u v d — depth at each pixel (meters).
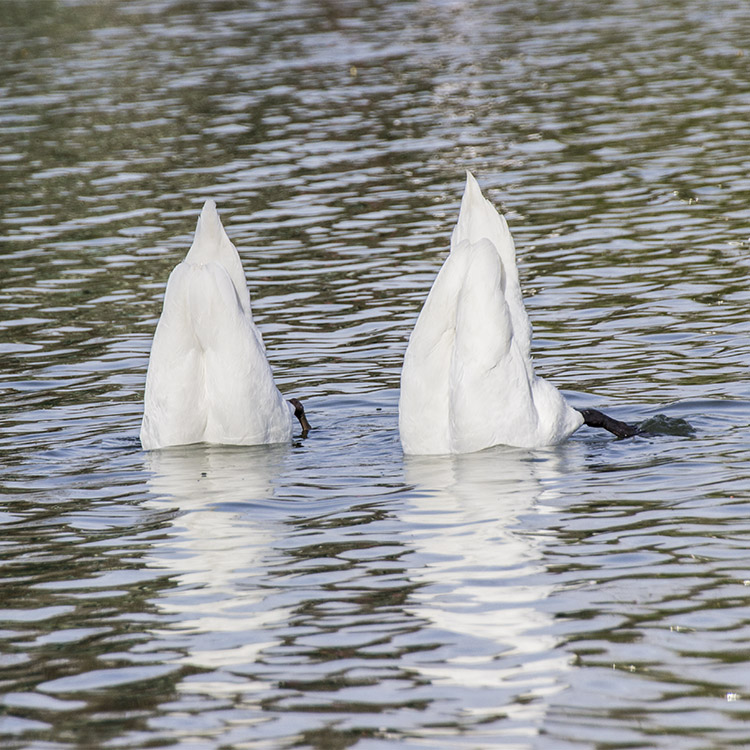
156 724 7.88
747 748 7.30
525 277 20.84
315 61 44.47
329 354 17.41
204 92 39.53
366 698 8.09
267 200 26.91
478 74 40.56
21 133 34.88
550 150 30.05
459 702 7.99
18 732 7.84
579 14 53.28
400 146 31.36
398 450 13.73
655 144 29.80
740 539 10.36
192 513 11.73
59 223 25.86
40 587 10.12
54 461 13.60
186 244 23.91
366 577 9.98
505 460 13.08
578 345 17.23
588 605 9.27
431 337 13.27
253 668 8.57
